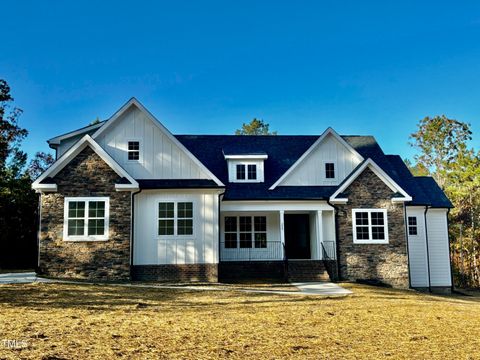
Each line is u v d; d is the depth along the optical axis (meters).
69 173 19.31
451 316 12.85
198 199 20.42
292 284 19.94
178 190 20.33
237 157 24.62
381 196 22.69
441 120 54.12
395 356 8.35
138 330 9.75
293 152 27.08
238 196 23.09
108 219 19.14
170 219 20.17
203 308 12.92
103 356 7.64
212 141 27.78
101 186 19.33
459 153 43.03
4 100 29.48
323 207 22.89
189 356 7.88
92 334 9.20
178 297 14.90
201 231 20.20
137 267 19.64
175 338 9.13
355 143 27.84
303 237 25.16
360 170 22.64
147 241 19.91
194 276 19.88
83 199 19.17
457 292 24.98
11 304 12.34
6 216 29.70
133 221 19.91
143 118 21.27
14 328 9.43
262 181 24.61
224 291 16.67
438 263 25.05
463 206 40.44
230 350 8.36
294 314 12.30
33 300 13.12
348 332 10.25
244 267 22.00
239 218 24.78
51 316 10.96
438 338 9.92
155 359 7.62
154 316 11.46
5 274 20.06
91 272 18.80
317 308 13.43
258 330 10.13
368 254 22.16
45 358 7.31
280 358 7.95
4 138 30.00
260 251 24.53
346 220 22.44
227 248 24.39
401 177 26.72
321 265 21.69
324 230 23.59
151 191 20.23
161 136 21.17
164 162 20.97
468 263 39.72
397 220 22.55
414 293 19.73
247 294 16.17
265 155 24.67
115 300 13.77
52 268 18.69
